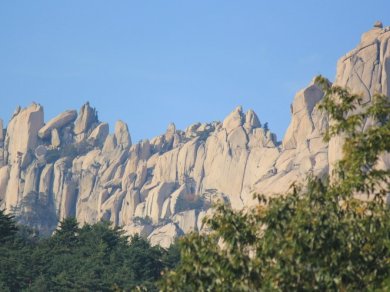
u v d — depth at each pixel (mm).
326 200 115250
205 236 117125
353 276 109875
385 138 116875
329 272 109375
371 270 110812
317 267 110250
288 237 112250
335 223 111750
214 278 113188
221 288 112438
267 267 113562
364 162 116688
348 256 110562
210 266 113625
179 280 114875
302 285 110625
